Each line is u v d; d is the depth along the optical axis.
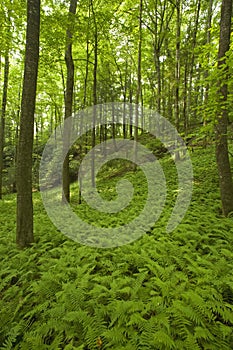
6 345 2.93
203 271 3.75
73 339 2.93
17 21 9.52
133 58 20.77
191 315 2.76
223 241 4.95
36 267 4.89
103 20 10.51
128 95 25.62
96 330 2.85
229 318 2.79
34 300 3.78
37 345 2.86
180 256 4.45
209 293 3.25
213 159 11.10
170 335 2.61
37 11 5.61
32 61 5.58
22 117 5.61
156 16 15.20
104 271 4.48
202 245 4.97
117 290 3.47
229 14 6.05
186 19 15.73
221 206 6.77
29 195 5.88
